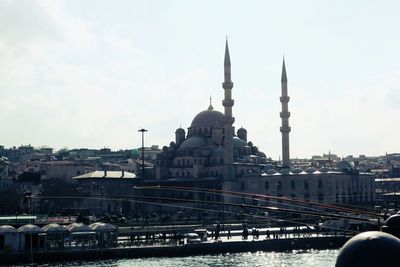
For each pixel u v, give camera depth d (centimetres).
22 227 15575
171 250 16375
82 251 15488
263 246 17588
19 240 15350
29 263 14875
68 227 16288
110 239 16450
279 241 17775
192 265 14338
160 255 16250
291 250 17738
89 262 15088
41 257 15150
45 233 15675
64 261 15262
